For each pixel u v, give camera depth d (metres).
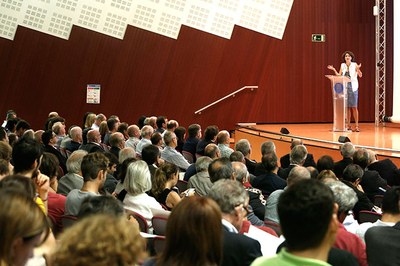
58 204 4.44
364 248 3.37
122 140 7.94
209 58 14.37
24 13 13.23
